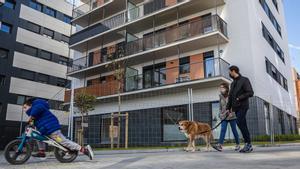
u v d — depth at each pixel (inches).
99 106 898.7
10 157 189.6
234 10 705.0
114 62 747.4
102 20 1024.2
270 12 904.9
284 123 846.5
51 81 1348.4
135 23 831.7
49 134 198.7
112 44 970.7
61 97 1336.1
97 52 949.8
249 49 661.9
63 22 1451.8
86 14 1018.7
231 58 682.2
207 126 335.9
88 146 206.5
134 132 776.3
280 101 841.5
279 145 416.5
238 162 164.1
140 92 759.7
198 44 711.1
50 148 253.8
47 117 201.5
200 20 695.1
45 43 1355.8
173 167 150.3
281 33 1011.9
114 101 863.1
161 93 753.0
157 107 755.4
